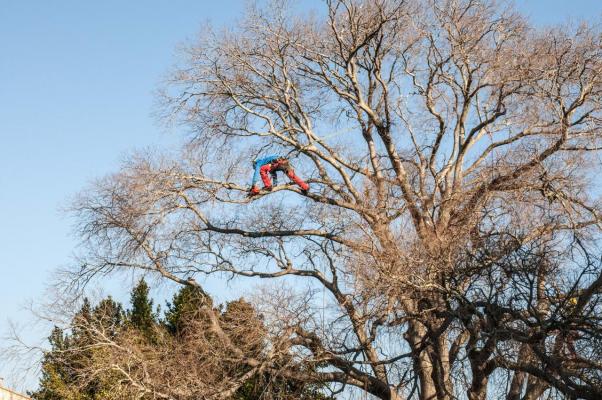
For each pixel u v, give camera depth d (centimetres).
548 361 2302
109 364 2873
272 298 2902
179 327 3369
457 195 3125
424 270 2581
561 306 2333
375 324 2670
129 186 3266
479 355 2502
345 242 3016
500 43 3447
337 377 2958
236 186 3350
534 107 3400
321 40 3541
